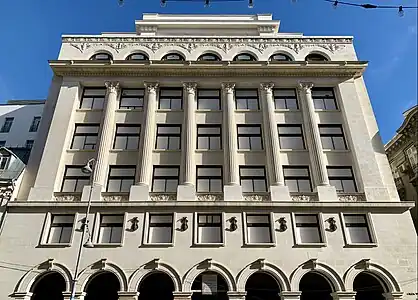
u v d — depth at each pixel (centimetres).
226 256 2275
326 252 2306
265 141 2852
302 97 3088
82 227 2344
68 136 2838
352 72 3166
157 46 3388
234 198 2512
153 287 2577
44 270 2222
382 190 2573
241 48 3384
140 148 2772
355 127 2873
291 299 2148
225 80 3164
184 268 2231
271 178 2648
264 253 2291
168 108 3077
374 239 2364
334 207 2462
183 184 2591
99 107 3061
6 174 2667
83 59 3266
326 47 3409
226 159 2733
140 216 2416
